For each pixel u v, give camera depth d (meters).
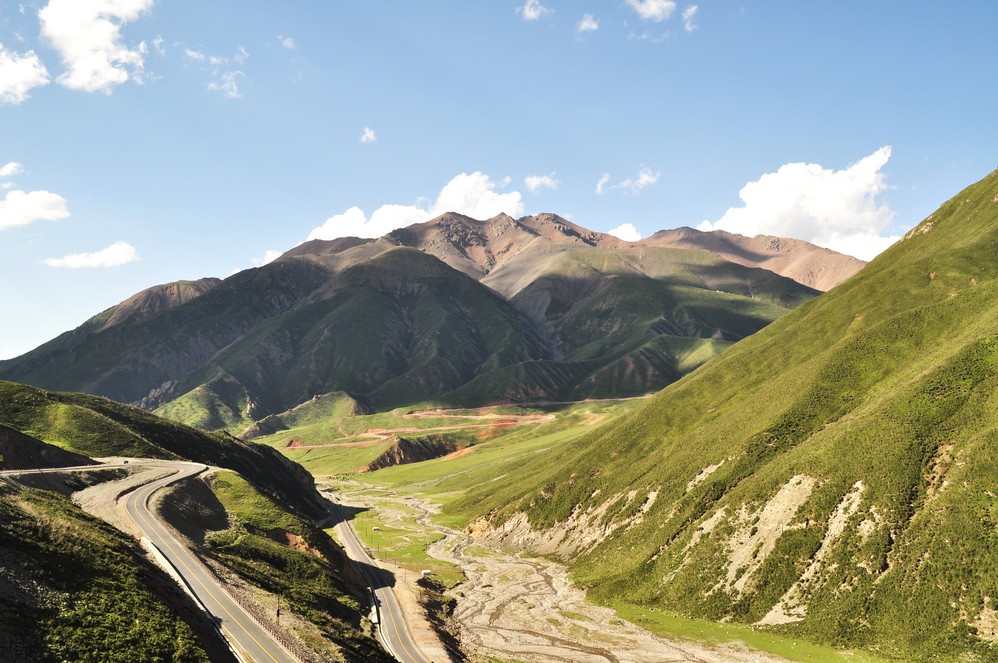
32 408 130.50
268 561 84.88
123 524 76.12
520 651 78.25
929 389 96.25
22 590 44.28
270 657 51.03
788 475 96.12
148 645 45.22
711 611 85.62
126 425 140.50
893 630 70.62
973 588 68.88
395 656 70.81
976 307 119.62
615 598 97.19
